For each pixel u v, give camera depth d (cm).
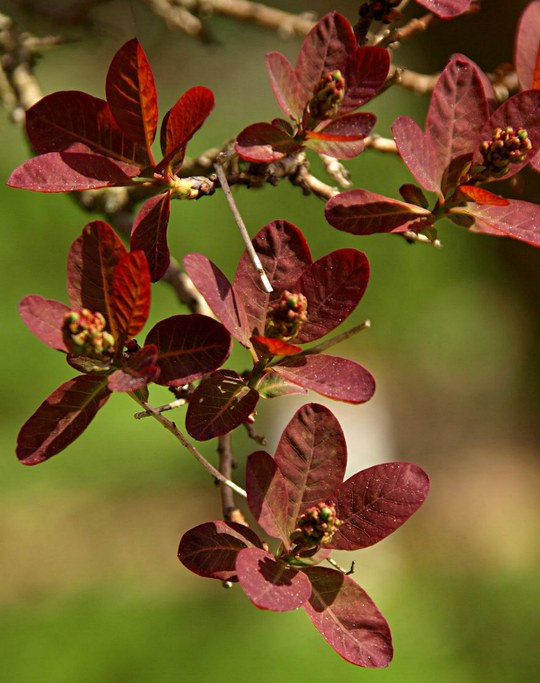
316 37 96
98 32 185
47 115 96
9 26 155
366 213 97
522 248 477
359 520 95
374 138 113
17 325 430
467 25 262
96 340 93
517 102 97
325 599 94
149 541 383
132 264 92
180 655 292
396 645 304
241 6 169
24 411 417
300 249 96
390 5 100
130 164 97
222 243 466
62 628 312
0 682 287
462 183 97
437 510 428
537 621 321
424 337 513
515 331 500
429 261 507
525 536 405
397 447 471
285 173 105
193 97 95
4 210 448
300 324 94
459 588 351
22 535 384
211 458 414
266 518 95
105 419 429
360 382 93
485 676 291
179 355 94
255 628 301
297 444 96
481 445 477
